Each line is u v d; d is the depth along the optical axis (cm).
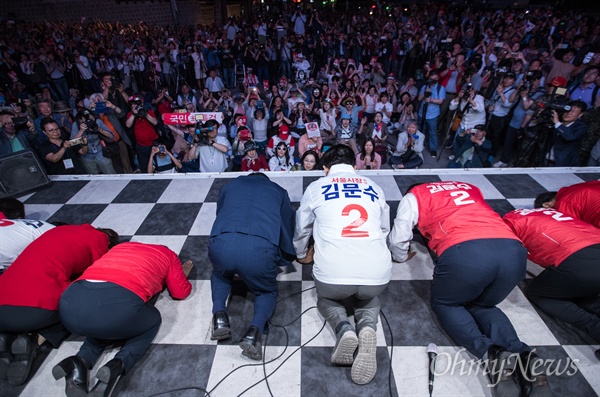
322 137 619
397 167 550
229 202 198
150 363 186
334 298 181
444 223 190
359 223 175
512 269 171
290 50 1054
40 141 392
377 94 691
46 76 891
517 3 1769
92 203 326
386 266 171
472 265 171
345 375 179
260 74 1059
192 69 1025
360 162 468
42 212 312
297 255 236
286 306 219
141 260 183
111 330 165
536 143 449
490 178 353
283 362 186
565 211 242
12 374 172
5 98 698
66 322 165
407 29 1149
